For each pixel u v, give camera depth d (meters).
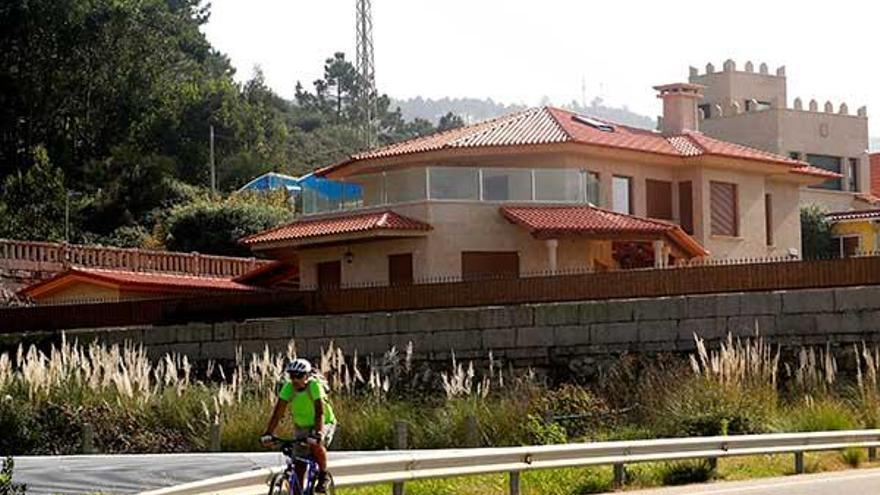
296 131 155.00
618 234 52.00
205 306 47.25
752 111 85.69
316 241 54.31
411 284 43.62
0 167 100.19
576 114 61.31
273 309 45.91
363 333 42.28
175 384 36.03
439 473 21.77
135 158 100.06
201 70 127.62
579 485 24.28
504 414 31.64
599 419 33.12
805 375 34.06
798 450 27.09
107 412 34.91
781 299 36.94
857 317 36.06
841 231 75.00
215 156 110.69
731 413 30.58
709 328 37.66
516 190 53.59
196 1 149.25
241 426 32.81
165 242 87.00
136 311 48.62
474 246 52.94
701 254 54.62
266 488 20.47
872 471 27.06
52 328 49.78
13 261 64.25
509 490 23.06
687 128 65.50
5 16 101.44
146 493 18.95
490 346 40.28
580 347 39.06
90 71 105.00
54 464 26.02
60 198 91.56
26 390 36.16
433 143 56.31
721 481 25.53
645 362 37.84
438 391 40.50
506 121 58.53
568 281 41.41
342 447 32.31
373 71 110.56
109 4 105.00
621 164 57.28
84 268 62.56
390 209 53.88
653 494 22.88
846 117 86.12
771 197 63.25
